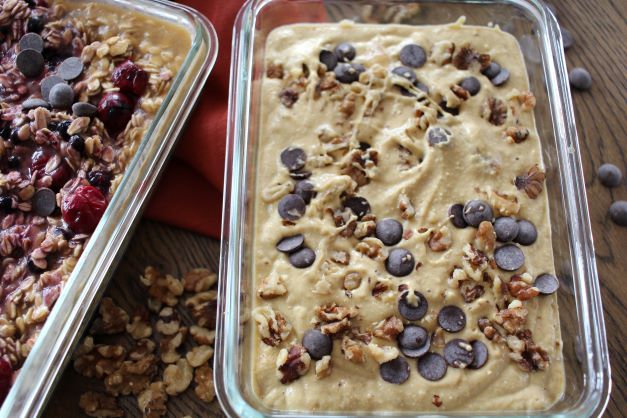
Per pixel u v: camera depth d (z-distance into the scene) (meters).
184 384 0.51
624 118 0.56
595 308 0.48
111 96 0.53
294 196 0.50
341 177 0.50
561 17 0.58
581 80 0.56
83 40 0.55
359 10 0.55
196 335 0.52
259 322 0.48
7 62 0.55
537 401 0.47
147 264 0.54
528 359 0.47
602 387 0.47
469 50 0.54
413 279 0.48
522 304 0.48
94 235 0.49
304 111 0.52
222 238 0.49
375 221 0.50
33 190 0.51
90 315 0.50
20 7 0.56
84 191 0.50
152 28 0.56
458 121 0.52
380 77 0.52
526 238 0.50
